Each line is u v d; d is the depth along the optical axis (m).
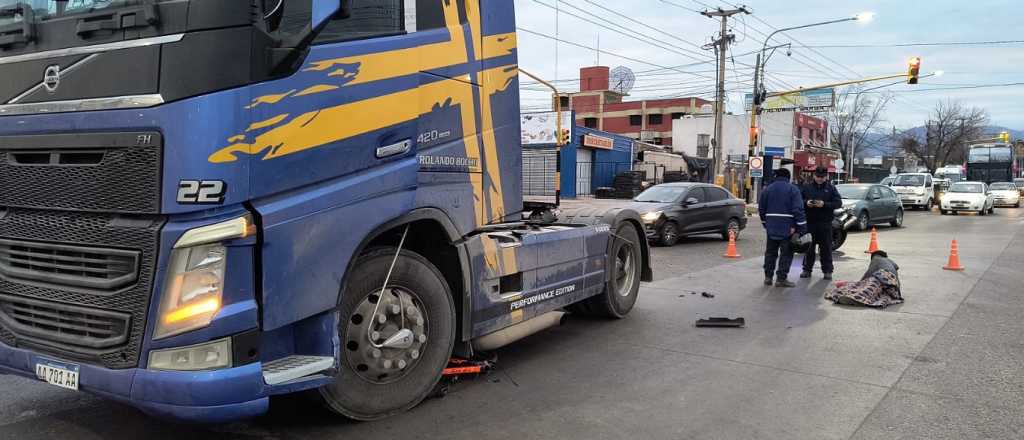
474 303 4.79
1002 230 20.56
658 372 5.41
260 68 3.14
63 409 4.39
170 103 3.02
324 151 3.47
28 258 3.49
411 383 4.34
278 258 3.29
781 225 9.56
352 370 4.02
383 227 3.90
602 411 4.50
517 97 5.17
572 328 6.98
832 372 5.40
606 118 63.28
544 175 10.86
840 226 13.95
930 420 4.35
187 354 3.11
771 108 57.59
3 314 3.59
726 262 12.60
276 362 3.55
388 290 4.17
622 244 7.50
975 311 7.85
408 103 3.99
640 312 7.82
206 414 3.13
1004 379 5.20
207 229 3.04
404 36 3.99
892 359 5.78
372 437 4.00
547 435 4.07
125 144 3.11
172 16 3.06
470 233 4.84
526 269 5.44
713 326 7.04
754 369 5.50
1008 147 45.94
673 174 34.19
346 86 3.57
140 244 3.12
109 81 3.16
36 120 3.36
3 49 3.49
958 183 31.23
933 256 13.52
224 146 3.03
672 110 59.81
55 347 3.38
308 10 3.36
